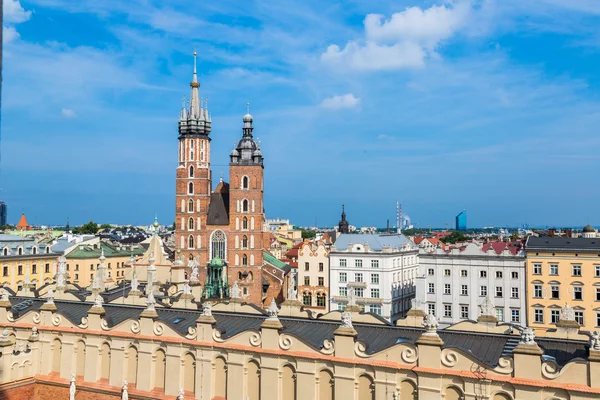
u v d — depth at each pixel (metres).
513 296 92.81
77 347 44.88
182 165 143.00
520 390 29.67
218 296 55.25
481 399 30.55
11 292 57.44
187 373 40.47
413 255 122.25
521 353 29.81
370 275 110.62
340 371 34.94
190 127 143.00
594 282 86.25
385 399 33.44
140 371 41.59
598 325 86.00
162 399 40.12
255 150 138.88
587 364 28.25
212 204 142.88
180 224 142.25
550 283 89.50
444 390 31.86
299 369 36.19
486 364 30.70
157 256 92.56
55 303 51.97
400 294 114.25
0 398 42.38
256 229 138.00
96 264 146.88
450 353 31.84
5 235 127.31
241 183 138.25
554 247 89.56
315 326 40.81
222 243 140.25
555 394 28.89
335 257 114.00
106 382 42.97
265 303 138.38
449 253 98.00
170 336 40.78
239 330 41.19
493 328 37.12
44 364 45.84
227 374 38.75
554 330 36.34
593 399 27.75
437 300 98.31
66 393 44.16
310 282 118.25
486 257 94.81
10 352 43.62
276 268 139.38
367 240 116.12
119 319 45.62
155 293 59.75
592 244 88.75
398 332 38.06
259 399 37.59
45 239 173.12
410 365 32.88
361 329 39.31
